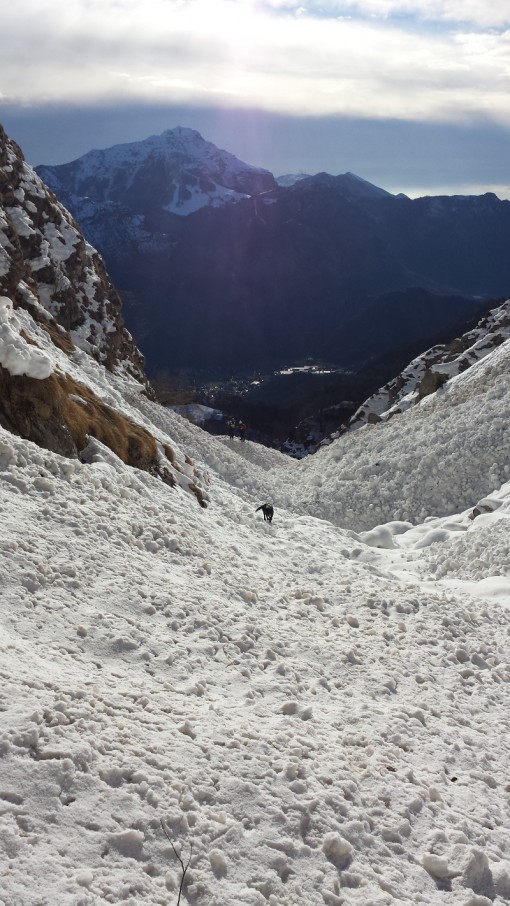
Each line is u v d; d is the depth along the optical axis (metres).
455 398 36.38
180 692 6.85
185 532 12.59
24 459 11.36
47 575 8.21
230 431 46.75
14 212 39.72
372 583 13.95
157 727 5.80
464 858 5.25
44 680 5.86
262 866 4.66
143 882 4.20
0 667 5.76
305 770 5.76
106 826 4.48
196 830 4.75
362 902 4.62
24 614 7.30
